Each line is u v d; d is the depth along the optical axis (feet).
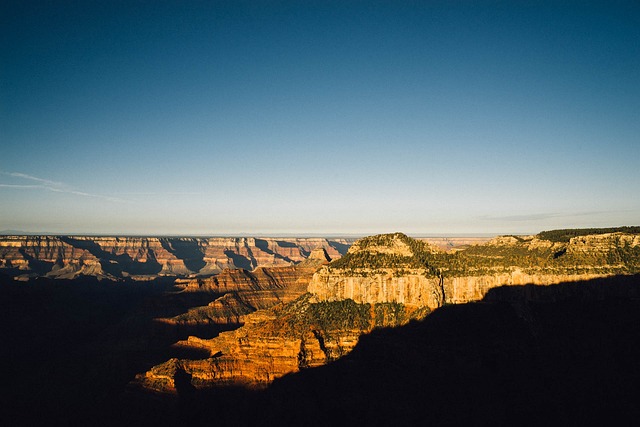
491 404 398.42
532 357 428.56
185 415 450.30
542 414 383.65
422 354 447.83
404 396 419.95
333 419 419.54
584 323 451.53
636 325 440.86
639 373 402.31
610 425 367.66
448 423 392.06
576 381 404.16
